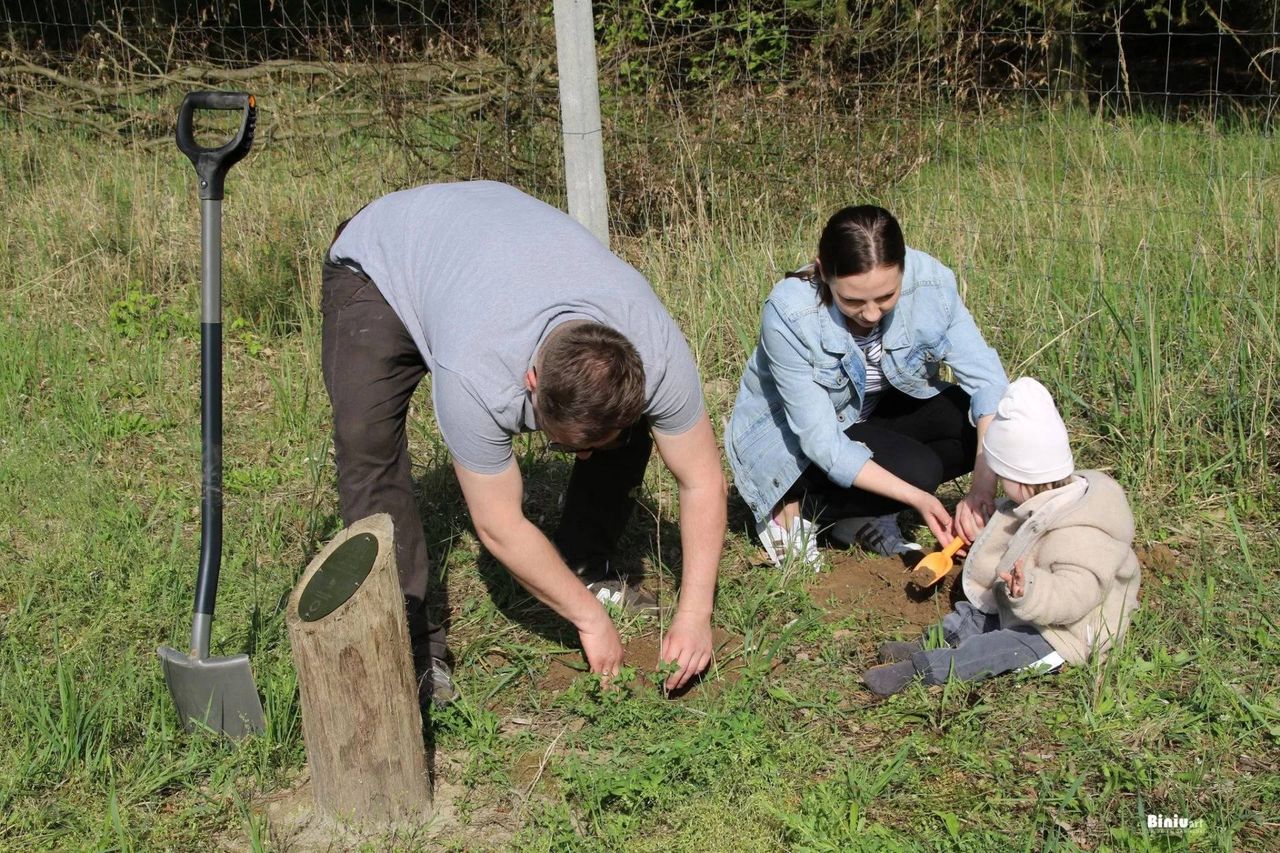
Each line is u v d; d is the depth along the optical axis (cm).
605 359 229
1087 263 579
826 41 802
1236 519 387
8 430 509
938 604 356
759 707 311
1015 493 316
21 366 560
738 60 805
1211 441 442
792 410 362
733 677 327
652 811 275
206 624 294
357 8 1089
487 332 251
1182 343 486
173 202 715
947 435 384
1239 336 466
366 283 303
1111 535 306
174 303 642
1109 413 466
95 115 919
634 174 680
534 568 280
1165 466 429
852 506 385
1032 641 314
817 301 352
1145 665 313
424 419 511
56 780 289
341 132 772
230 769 292
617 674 303
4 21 1109
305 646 257
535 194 689
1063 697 306
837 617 357
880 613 357
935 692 312
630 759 290
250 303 628
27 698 307
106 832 272
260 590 374
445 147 711
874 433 374
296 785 292
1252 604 344
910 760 289
